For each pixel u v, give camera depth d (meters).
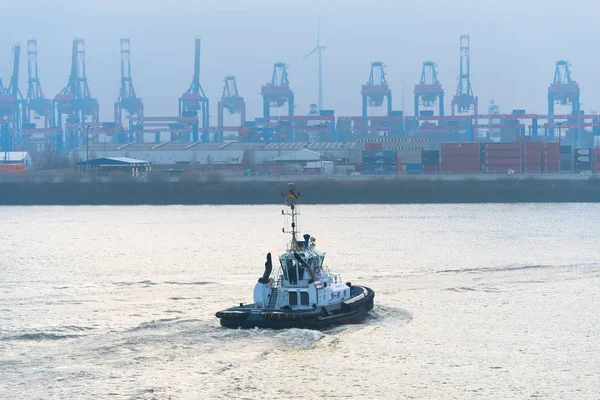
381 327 199.25
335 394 155.75
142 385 158.50
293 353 176.88
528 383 162.50
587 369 170.50
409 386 160.12
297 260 195.25
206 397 153.12
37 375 163.50
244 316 189.50
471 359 176.12
